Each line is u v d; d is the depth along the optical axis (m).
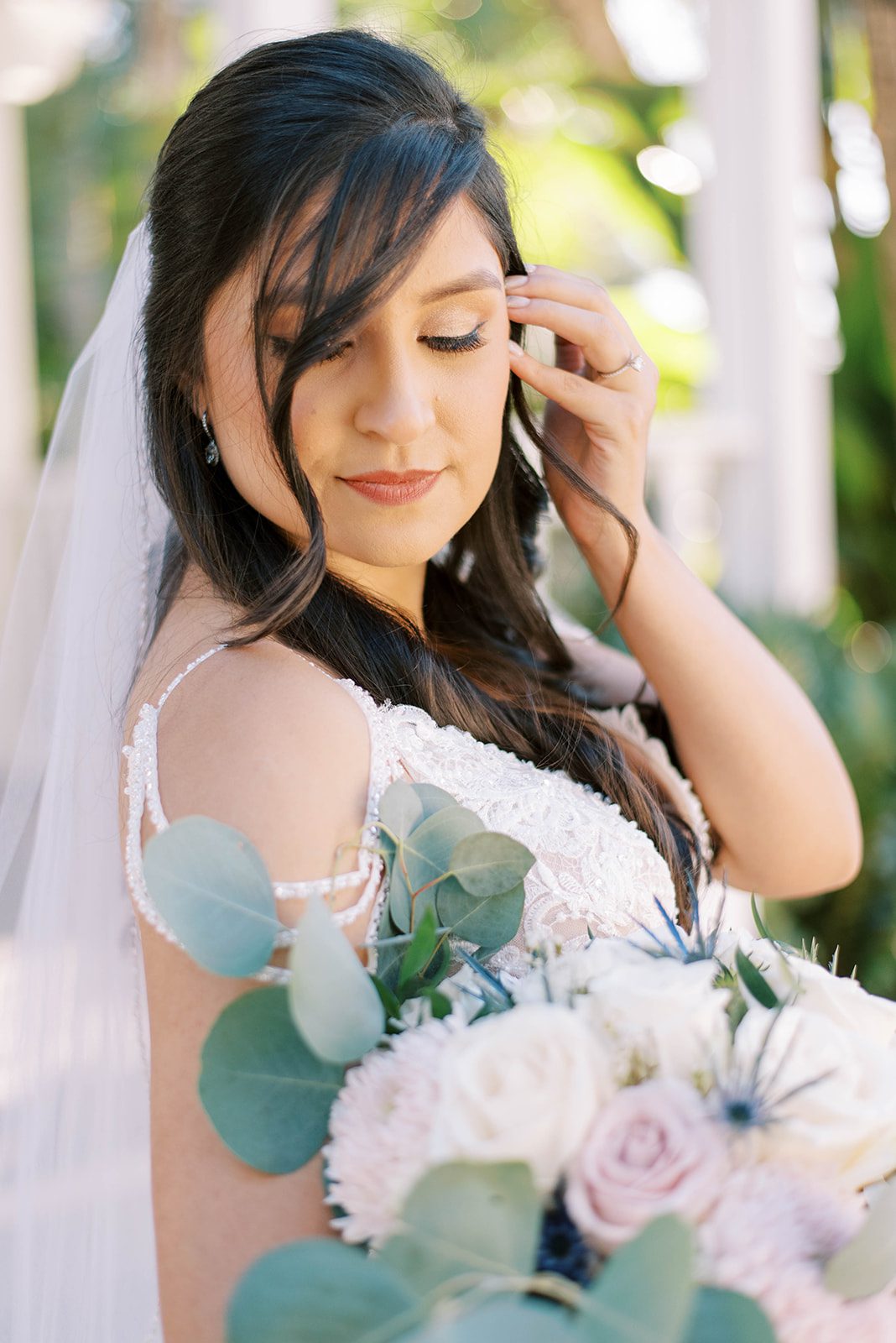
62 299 7.44
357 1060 0.97
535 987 0.97
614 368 1.62
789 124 3.82
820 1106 0.88
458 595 1.73
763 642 3.47
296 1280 0.78
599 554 1.70
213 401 1.29
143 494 1.54
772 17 3.74
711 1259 0.82
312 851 1.07
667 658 1.70
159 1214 1.03
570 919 1.27
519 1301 0.78
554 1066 0.86
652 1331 0.75
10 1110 1.50
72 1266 1.46
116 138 7.41
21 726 1.61
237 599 1.31
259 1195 0.97
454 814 1.12
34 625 1.76
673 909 1.41
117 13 7.37
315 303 1.16
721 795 1.73
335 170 1.18
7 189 4.11
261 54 1.25
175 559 1.46
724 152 3.87
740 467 3.95
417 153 1.18
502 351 1.33
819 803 1.75
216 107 1.24
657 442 3.80
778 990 1.01
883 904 3.32
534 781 1.38
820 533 4.04
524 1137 0.84
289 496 1.28
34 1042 1.49
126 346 1.56
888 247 3.55
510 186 1.58
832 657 3.50
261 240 1.19
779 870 1.76
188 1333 0.98
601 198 6.54
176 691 1.19
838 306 5.41
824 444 4.06
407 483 1.28
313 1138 0.97
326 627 1.33
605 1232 0.82
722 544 4.03
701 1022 0.90
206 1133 1.01
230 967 0.97
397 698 1.35
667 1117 0.85
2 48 3.87
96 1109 1.48
